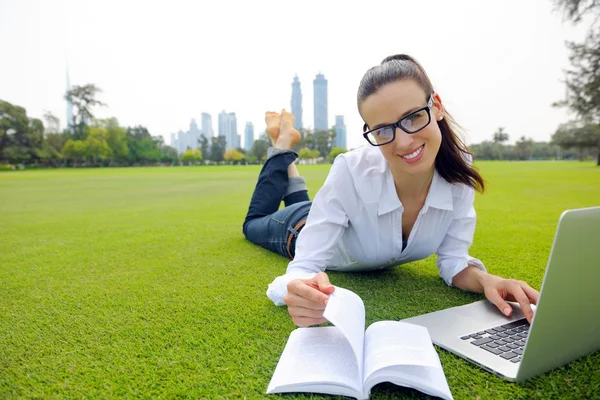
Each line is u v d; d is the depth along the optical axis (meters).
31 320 1.54
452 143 1.52
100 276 2.14
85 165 57.84
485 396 0.97
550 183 10.04
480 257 2.45
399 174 1.53
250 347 1.29
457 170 1.57
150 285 1.96
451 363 1.12
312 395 0.99
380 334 1.08
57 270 2.27
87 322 1.52
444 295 1.75
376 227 1.69
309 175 15.23
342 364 1.03
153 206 5.83
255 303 1.68
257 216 2.74
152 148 69.12
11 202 6.69
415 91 1.26
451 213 1.71
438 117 1.41
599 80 19.00
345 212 1.64
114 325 1.49
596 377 1.03
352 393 0.96
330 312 1.00
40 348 1.31
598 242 0.92
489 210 4.87
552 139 31.97
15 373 1.16
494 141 68.56
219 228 3.66
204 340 1.34
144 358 1.23
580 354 1.11
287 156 2.75
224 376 1.11
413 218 1.71
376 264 1.92
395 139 1.29
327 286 1.14
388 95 1.25
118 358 1.23
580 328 1.03
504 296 1.51
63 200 7.03
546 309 0.90
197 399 1.01
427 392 0.94
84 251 2.77
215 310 1.61
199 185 11.28
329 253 1.62
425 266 2.29
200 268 2.25
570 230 0.85
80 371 1.16
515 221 3.96
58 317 1.57
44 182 14.20
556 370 1.07
